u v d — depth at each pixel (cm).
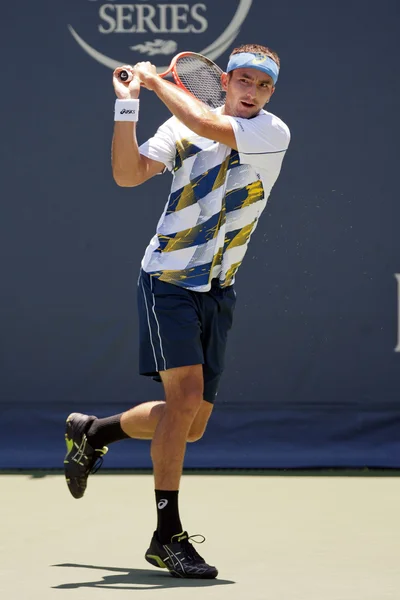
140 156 1241
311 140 1994
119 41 1994
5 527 1476
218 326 1286
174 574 1179
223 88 1339
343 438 2005
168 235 1249
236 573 1198
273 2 1984
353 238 1997
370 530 1454
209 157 1238
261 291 2003
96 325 2011
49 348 2016
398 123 1992
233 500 1694
